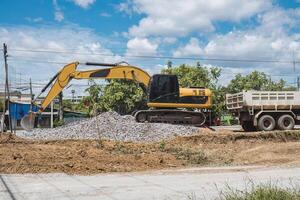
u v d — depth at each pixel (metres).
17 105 39.47
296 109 27.83
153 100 28.08
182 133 24.42
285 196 8.59
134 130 24.69
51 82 27.75
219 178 13.27
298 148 20.39
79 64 27.92
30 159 15.86
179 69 57.06
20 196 10.59
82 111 68.19
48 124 54.47
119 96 54.34
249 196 8.84
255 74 69.44
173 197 10.45
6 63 29.05
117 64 28.53
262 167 15.89
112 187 11.77
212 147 22.34
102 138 23.61
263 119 27.39
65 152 17.75
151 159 17.06
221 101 55.12
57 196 10.61
